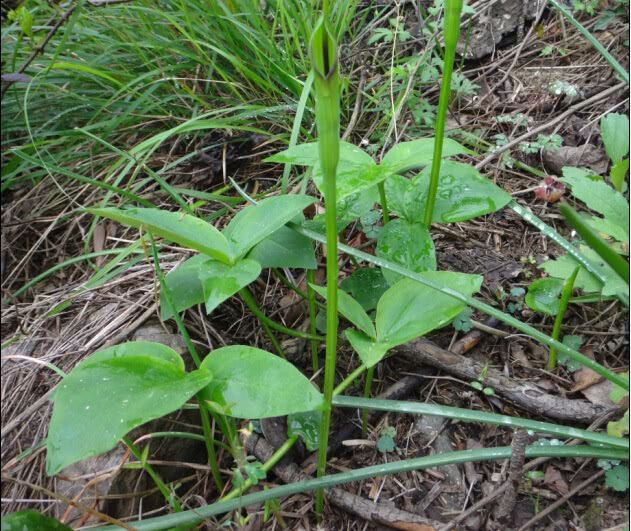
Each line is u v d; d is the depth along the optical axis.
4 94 0.51
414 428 0.39
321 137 0.21
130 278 0.45
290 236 0.38
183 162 0.55
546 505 0.34
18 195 0.56
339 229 0.39
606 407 0.37
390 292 0.34
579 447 0.31
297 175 0.52
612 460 0.35
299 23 0.56
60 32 0.57
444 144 0.37
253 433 0.38
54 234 0.53
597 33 0.62
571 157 0.52
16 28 0.55
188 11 0.57
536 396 0.38
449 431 0.39
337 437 0.39
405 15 0.67
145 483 0.35
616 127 0.44
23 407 0.38
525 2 0.63
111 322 0.42
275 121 0.55
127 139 0.58
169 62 0.58
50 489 0.34
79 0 0.48
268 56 0.57
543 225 0.37
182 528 0.31
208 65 0.58
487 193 0.39
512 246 0.48
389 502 0.36
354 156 0.37
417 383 0.41
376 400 0.32
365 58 0.63
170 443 0.36
